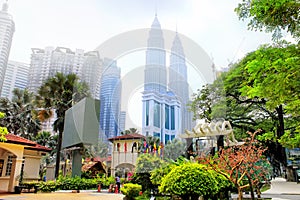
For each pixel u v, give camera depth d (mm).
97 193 9828
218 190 4410
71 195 9531
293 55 4539
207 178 4004
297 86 4316
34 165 14742
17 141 11922
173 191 3918
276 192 12672
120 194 9156
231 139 7227
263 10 4055
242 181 7344
